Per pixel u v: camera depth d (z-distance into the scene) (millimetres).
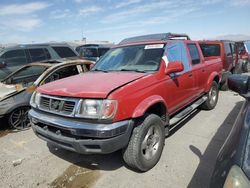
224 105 6773
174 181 3199
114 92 2951
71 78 3941
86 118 2900
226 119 5543
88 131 2854
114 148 2916
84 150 2945
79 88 3150
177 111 4559
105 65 4539
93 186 3197
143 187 3113
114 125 2873
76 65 6238
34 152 4289
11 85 5836
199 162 3639
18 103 5242
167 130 3994
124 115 2980
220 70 6691
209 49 8969
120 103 2936
